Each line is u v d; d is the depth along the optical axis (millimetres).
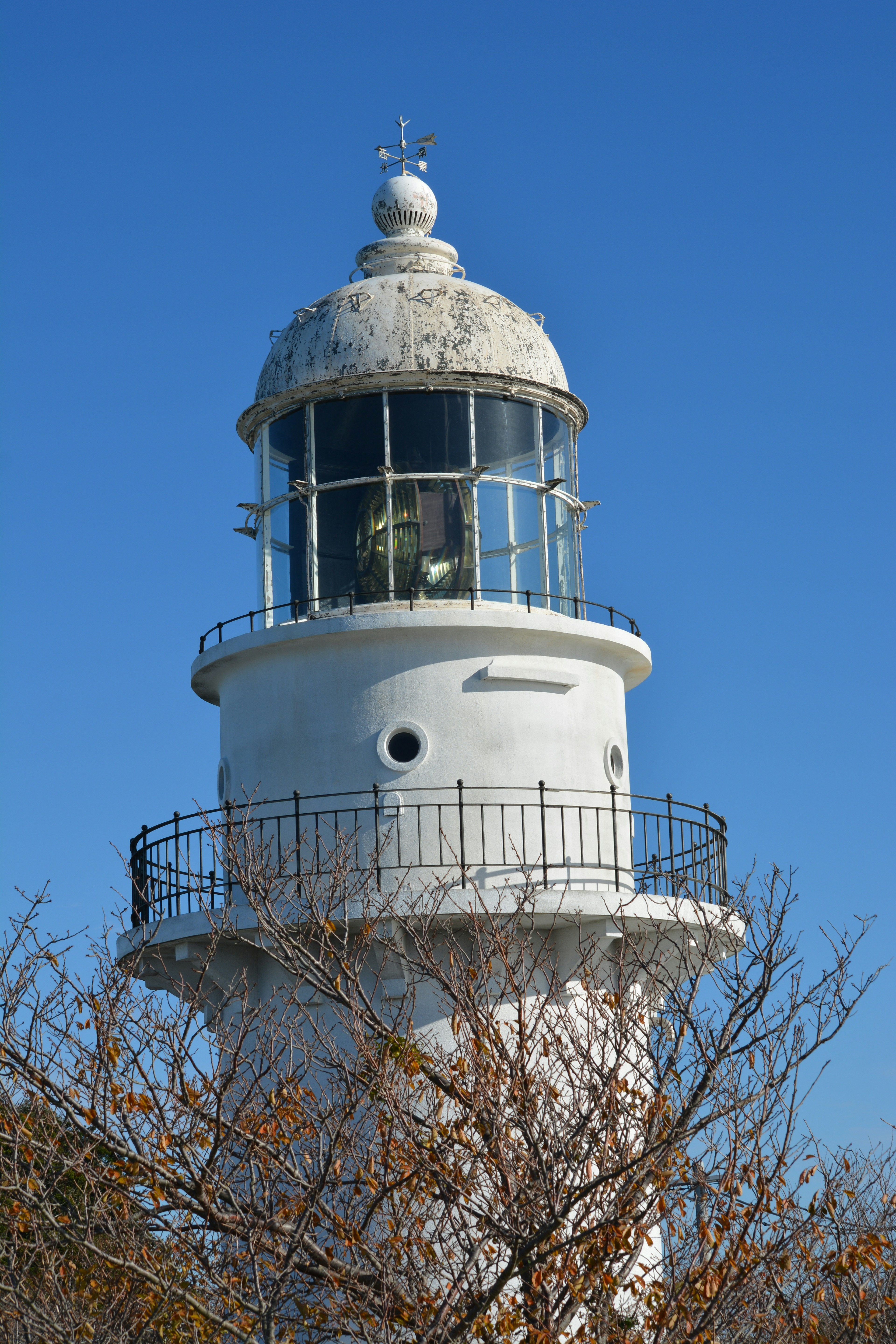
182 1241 13234
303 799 21109
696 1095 13852
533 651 21609
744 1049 14070
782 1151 13812
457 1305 13500
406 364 21922
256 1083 14164
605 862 21578
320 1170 13664
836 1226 14477
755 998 14039
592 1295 13539
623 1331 13742
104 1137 13500
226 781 22266
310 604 21906
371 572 21797
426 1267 13891
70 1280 14383
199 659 22531
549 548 22641
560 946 20547
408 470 22016
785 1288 14320
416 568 21719
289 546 22531
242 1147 14969
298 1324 14203
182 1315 13734
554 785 21312
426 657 21234
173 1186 13406
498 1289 12844
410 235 23562
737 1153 14047
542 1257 12906
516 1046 15727
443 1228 14320
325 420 22344
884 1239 14461
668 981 18531
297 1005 17625
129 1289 13820
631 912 20062
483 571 21906
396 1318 13219
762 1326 14133
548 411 22953
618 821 22000
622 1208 13602
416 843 20609
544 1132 13852
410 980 19578
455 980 16172
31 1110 14734
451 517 21938
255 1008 16859
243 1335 12898
